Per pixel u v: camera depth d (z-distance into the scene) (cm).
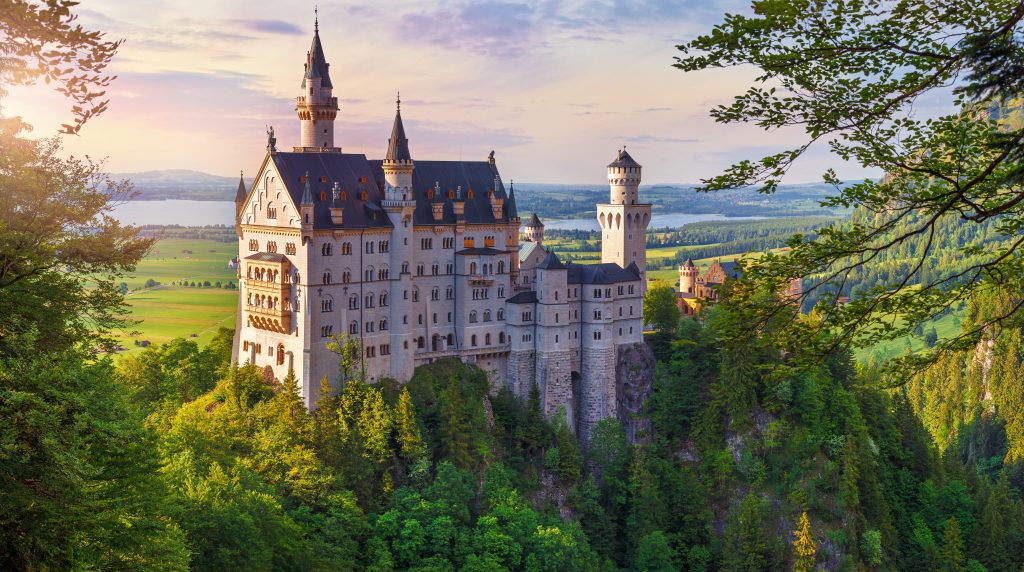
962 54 3434
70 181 5397
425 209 18188
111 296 5778
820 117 3866
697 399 19750
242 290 17650
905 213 3803
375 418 16138
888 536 18375
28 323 5116
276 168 16650
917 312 3916
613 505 18500
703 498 18362
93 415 5344
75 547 5316
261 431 15350
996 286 3912
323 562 12531
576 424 19825
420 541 14500
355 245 16875
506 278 19062
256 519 11131
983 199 3641
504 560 15188
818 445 18688
